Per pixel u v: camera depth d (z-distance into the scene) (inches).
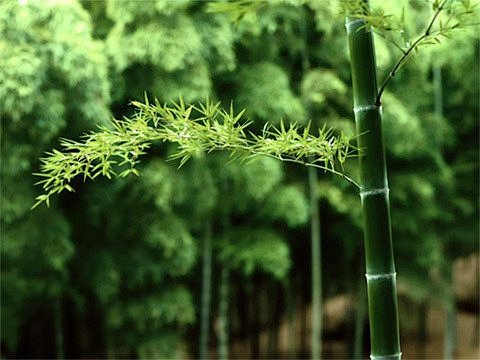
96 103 191.2
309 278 345.7
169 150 227.1
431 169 295.1
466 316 412.2
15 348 277.1
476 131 316.5
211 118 63.4
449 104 314.8
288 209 247.6
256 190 232.2
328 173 267.0
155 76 213.2
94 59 189.6
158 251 236.1
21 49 181.2
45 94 185.3
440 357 370.9
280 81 234.4
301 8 240.4
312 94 236.5
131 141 64.1
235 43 241.3
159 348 242.8
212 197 233.3
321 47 253.0
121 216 230.1
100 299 235.5
